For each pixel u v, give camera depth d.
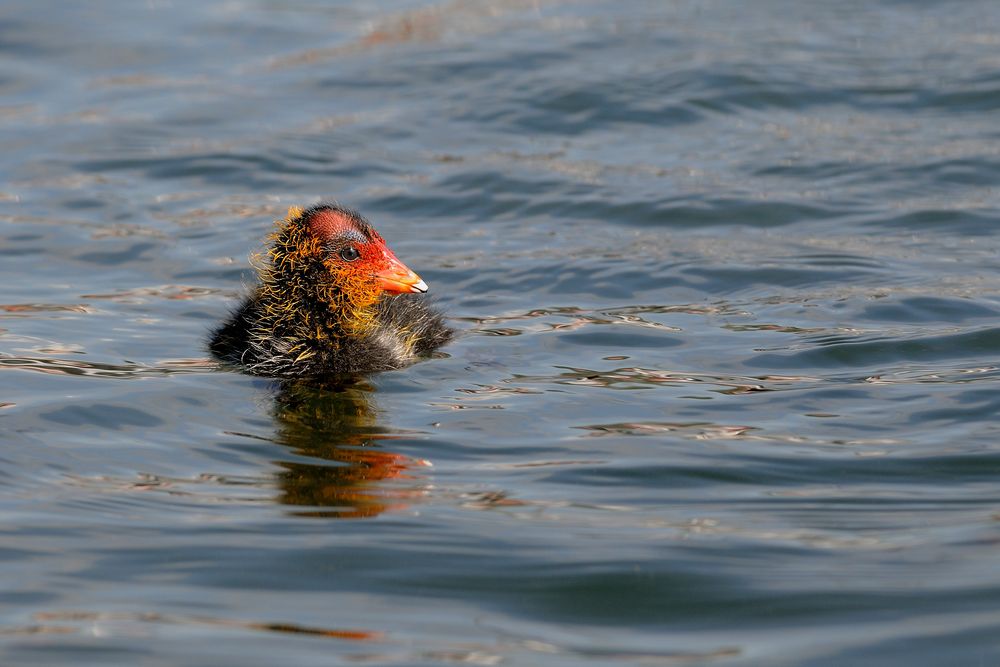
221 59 26.06
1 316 14.82
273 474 10.61
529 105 22.83
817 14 27.42
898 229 17.45
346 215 14.30
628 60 24.75
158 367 13.34
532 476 10.49
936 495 9.97
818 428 11.40
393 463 10.83
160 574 8.77
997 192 18.59
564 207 18.67
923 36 25.58
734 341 13.87
